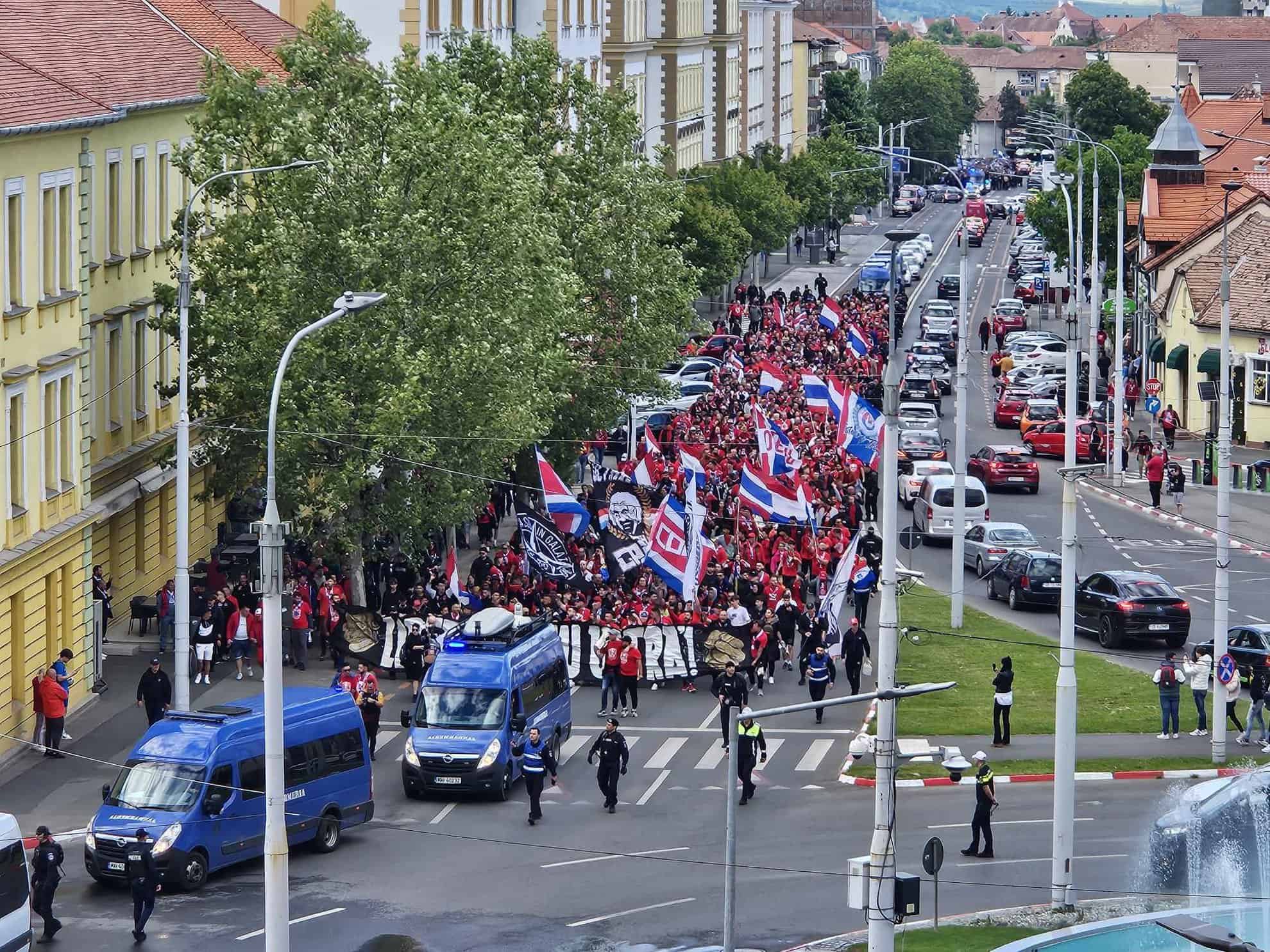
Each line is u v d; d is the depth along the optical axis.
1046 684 81.06
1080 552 105.88
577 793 66.94
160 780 55.78
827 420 127.12
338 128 84.12
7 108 70.88
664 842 60.66
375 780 68.50
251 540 98.88
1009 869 58.06
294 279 80.44
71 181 76.81
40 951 49.62
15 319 71.19
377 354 79.56
